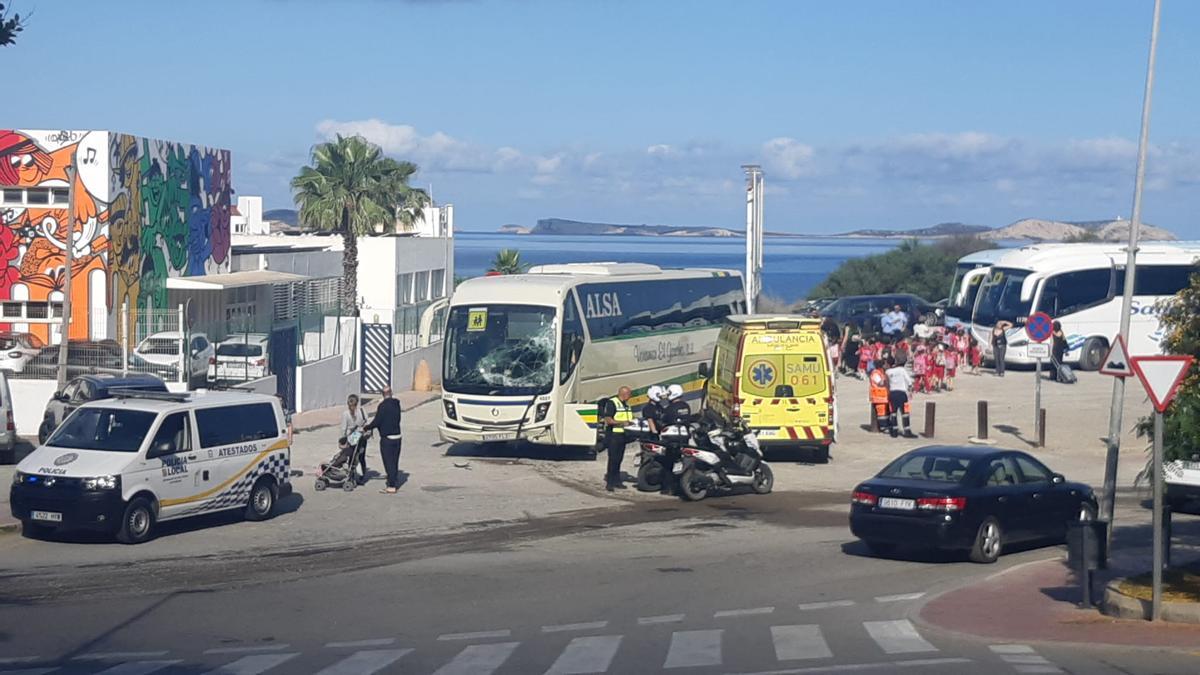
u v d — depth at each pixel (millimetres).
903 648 11469
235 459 19625
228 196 44500
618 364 29828
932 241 90125
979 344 43719
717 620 12945
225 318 43719
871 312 51875
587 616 13172
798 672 10328
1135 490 24641
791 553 17609
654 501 22828
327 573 15812
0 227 34938
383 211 54406
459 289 28031
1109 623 12805
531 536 19016
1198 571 15125
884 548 17906
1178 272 42656
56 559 16750
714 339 35219
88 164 34812
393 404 23281
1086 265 42500
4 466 25844
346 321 42781
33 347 32031
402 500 22516
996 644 11742
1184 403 13328
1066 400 37062
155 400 19328
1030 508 17562
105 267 34938
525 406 26828
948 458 17516
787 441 26859
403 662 10812
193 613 13266
